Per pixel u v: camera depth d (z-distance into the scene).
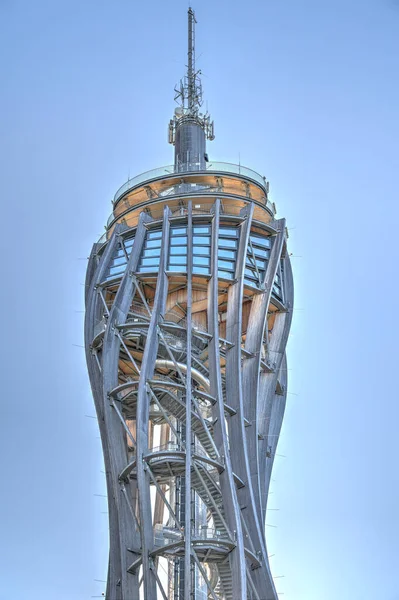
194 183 73.38
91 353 66.56
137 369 62.12
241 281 65.56
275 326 69.75
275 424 67.56
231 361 63.25
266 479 63.44
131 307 68.38
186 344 63.62
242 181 73.12
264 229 70.81
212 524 65.62
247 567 57.09
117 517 59.44
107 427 61.25
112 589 57.69
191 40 89.81
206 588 62.16
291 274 72.69
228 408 60.75
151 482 66.62
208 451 61.28
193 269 66.19
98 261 73.00
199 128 83.00
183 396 63.16
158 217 72.69
